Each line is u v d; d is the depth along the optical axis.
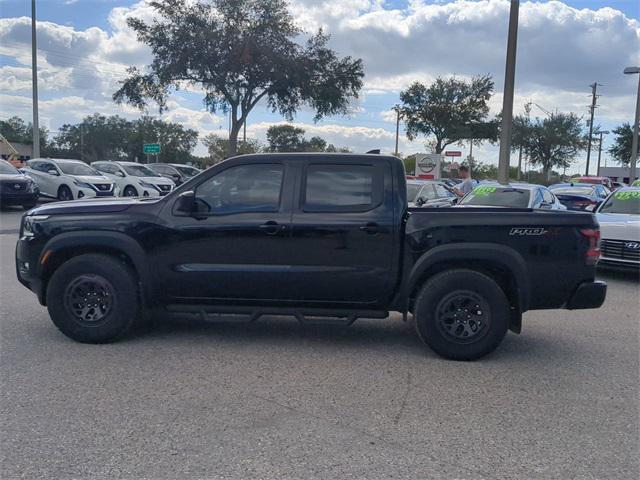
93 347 5.90
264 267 5.86
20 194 19.25
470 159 55.19
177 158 91.75
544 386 5.06
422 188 13.36
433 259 5.68
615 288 9.76
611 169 72.31
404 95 53.03
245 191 5.96
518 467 3.66
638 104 32.03
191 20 32.19
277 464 3.62
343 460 3.69
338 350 5.99
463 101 52.09
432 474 3.55
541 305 5.78
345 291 5.86
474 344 5.65
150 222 5.91
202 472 3.51
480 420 4.33
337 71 34.12
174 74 32.44
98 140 92.12
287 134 72.62
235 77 32.81
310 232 5.79
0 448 3.76
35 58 29.16
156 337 6.31
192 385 4.89
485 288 5.61
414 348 6.12
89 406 4.43
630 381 5.22
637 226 9.92
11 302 7.70
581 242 5.67
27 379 4.96
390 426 4.19
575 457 3.80
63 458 3.65
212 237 5.87
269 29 32.50
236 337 6.38
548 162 56.84
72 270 5.90
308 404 4.55
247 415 4.32
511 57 16.56
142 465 3.58
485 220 5.66
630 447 3.95
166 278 5.95
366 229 5.75
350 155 5.94
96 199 6.51
